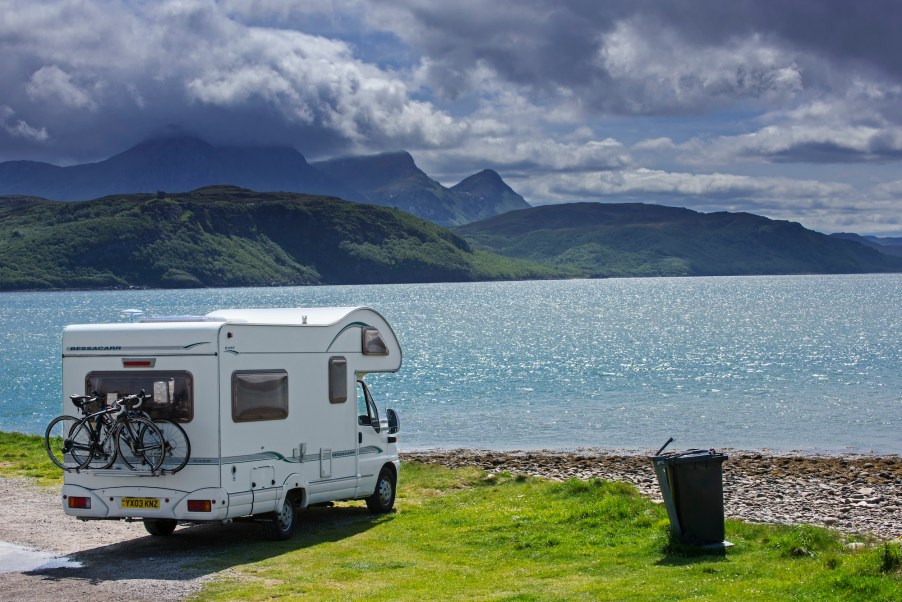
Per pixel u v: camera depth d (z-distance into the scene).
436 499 20.28
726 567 12.70
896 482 25.06
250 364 15.09
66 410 15.25
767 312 147.75
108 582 12.76
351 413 17.53
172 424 14.52
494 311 161.38
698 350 77.56
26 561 14.20
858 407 44.03
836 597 10.57
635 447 34.12
